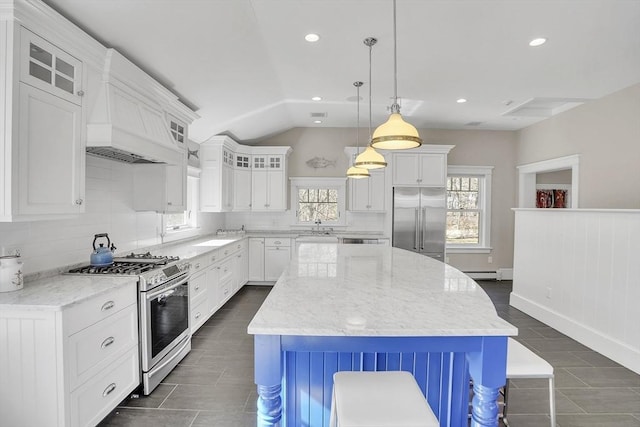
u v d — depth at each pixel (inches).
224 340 139.2
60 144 81.5
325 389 67.4
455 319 57.3
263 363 54.5
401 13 99.0
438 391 68.0
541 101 183.8
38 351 69.7
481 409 55.1
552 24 104.2
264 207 236.7
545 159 217.8
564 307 148.3
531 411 93.4
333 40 116.0
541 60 130.3
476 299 68.7
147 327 97.5
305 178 247.9
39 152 75.7
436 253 227.8
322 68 139.9
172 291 111.6
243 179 232.7
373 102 186.5
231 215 251.9
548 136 215.2
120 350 88.6
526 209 173.3
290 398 67.4
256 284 235.6
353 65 136.8
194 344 135.1
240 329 151.6
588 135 182.7
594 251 132.5
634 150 156.2
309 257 122.1
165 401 96.0
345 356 67.3
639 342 114.3
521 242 179.6
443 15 99.7
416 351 55.0
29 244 90.1
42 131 76.5
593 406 95.8
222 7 97.2
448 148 226.8
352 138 250.7
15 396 70.6
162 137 120.7
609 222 125.9
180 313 118.7
